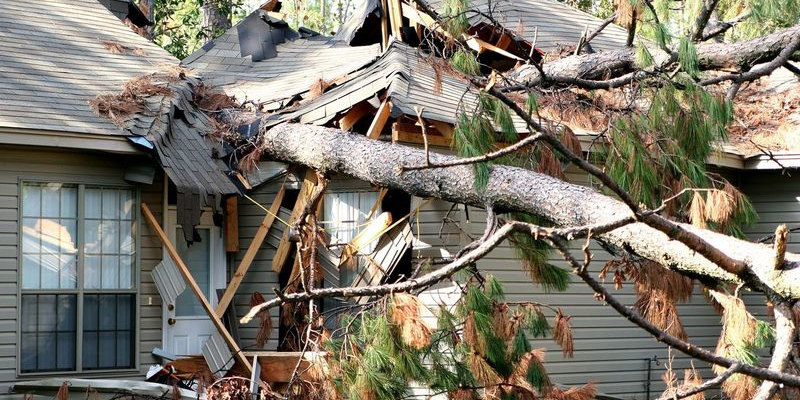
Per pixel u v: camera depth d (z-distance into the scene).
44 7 15.05
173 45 25.78
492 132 8.59
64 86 12.77
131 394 10.69
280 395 10.17
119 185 12.21
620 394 13.12
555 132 9.27
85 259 11.96
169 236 12.65
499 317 8.13
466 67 8.91
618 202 8.26
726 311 7.38
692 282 8.55
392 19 14.73
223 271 13.33
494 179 8.99
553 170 9.11
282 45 16.44
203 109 13.48
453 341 8.36
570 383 12.79
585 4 24.73
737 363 6.02
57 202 11.84
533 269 8.84
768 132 14.04
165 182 12.55
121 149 11.82
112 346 12.09
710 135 9.15
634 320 6.14
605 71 12.45
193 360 12.22
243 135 12.49
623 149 8.70
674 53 9.70
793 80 15.45
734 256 7.15
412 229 12.18
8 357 11.40
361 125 13.21
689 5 11.75
